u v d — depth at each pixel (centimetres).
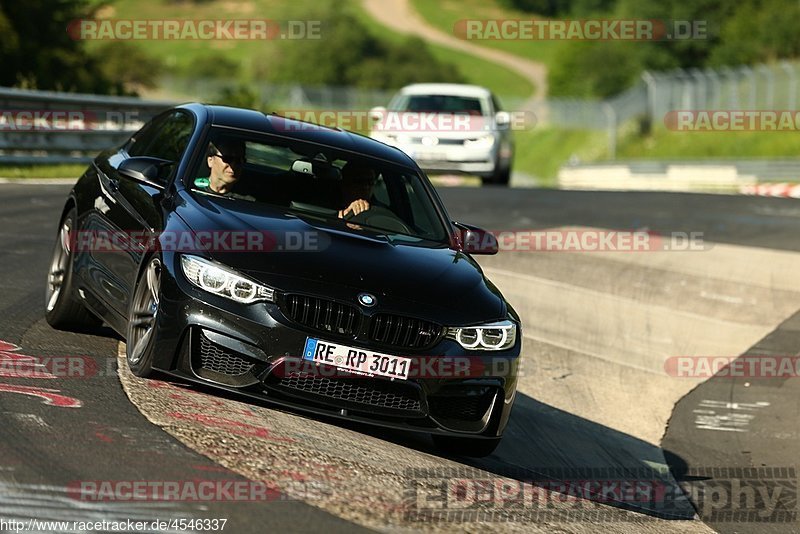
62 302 2395
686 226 5703
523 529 1692
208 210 2070
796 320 3941
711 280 4431
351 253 2055
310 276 1944
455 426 2005
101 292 2241
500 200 6425
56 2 10769
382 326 1942
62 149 6750
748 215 6256
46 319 2491
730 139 16388
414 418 1969
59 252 2531
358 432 2081
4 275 3045
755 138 15838
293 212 2183
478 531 1605
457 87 7725
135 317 2042
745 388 3206
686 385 3231
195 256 1928
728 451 2666
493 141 7331
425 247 2242
